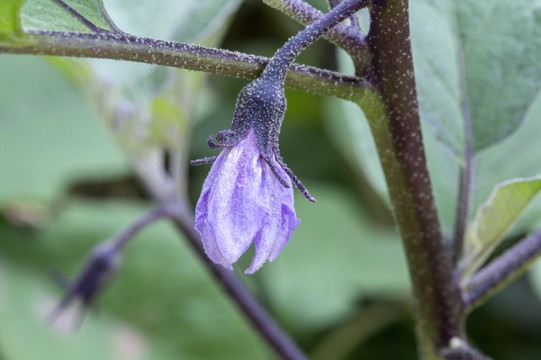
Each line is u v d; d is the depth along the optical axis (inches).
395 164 13.1
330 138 27.3
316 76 12.4
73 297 17.5
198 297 23.9
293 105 27.3
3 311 23.7
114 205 26.8
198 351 23.5
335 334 24.2
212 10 16.1
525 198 13.9
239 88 28.6
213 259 11.6
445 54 15.4
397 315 24.5
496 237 14.4
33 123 27.1
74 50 11.9
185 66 12.0
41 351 23.4
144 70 16.1
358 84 12.5
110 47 11.9
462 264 14.4
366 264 25.0
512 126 15.0
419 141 12.9
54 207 25.6
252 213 11.5
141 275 24.1
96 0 11.9
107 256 17.4
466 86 15.2
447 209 16.1
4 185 25.5
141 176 17.6
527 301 24.2
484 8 15.4
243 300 16.8
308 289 24.5
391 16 12.1
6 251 24.8
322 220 26.0
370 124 12.9
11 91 27.3
